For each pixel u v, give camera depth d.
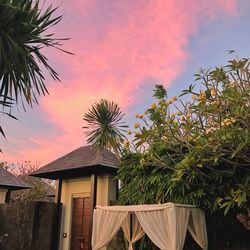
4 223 10.73
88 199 10.04
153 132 6.39
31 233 9.67
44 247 9.85
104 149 9.89
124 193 7.85
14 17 5.38
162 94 6.66
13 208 10.61
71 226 10.17
